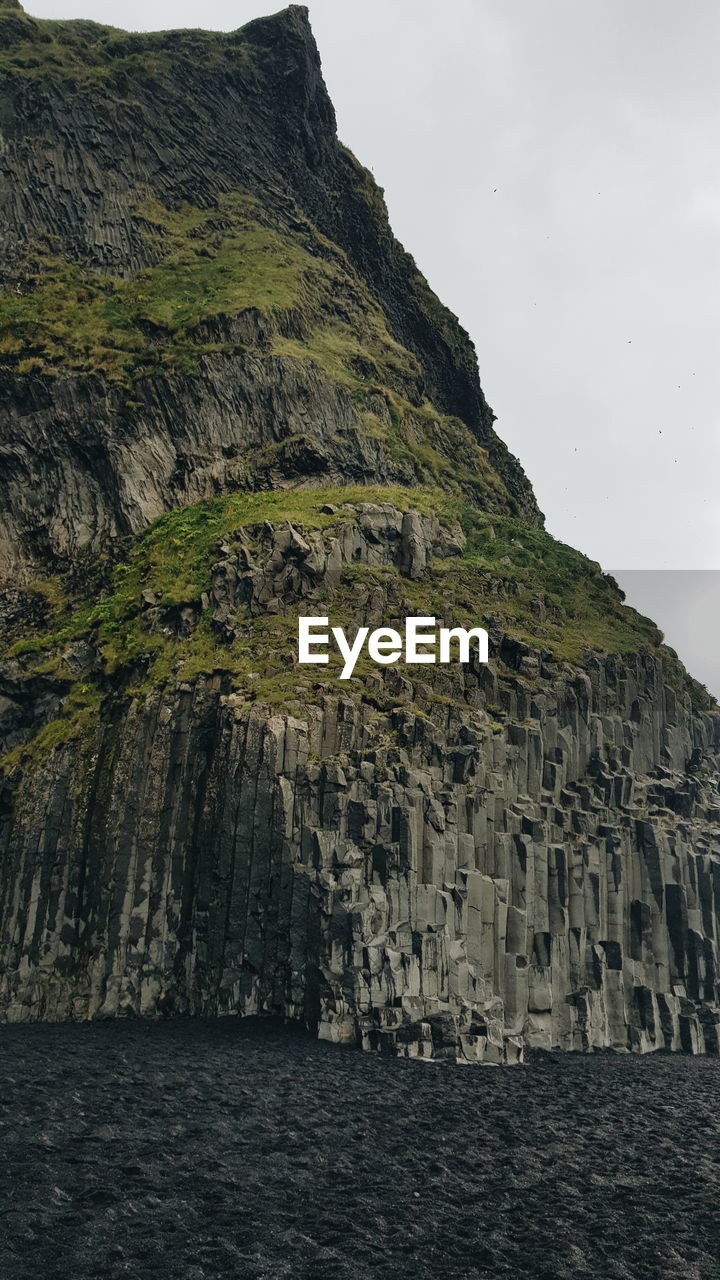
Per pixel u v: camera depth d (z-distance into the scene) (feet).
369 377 343.05
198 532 277.23
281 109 391.24
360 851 214.69
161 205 359.66
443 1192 150.00
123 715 243.19
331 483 307.37
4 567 291.17
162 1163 148.56
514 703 254.47
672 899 255.29
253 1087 177.37
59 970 229.45
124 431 300.40
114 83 367.04
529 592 286.05
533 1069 209.05
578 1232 142.72
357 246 396.78
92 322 318.04
